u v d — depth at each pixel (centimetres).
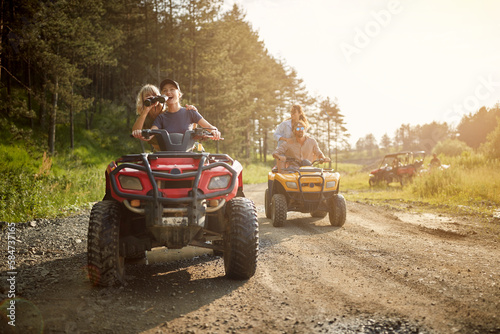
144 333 238
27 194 929
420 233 616
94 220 322
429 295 297
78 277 362
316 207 694
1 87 2442
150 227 327
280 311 272
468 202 1026
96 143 2925
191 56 3709
